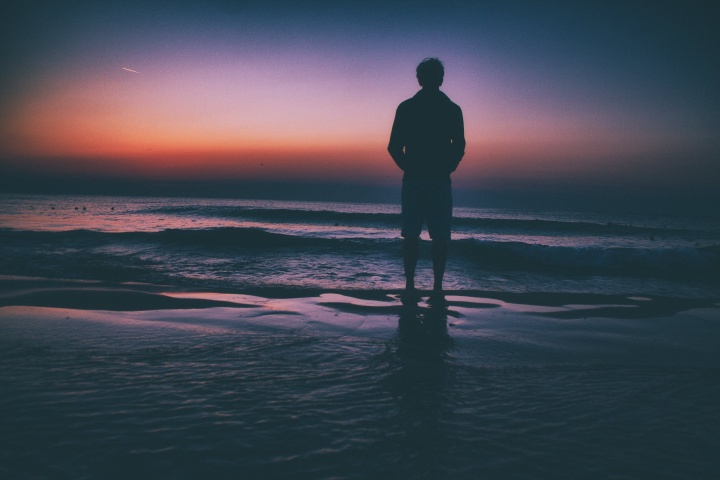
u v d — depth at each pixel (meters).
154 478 1.06
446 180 4.08
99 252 6.56
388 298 3.89
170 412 1.44
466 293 4.23
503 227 16.38
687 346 2.49
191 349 2.21
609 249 6.52
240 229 7.96
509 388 1.76
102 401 1.52
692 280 5.31
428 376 1.88
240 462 1.14
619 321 3.14
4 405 1.46
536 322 3.04
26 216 19.22
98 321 2.79
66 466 1.10
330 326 2.79
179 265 5.73
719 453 1.24
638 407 1.58
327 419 1.42
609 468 1.15
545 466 1.15
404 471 1.12
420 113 4.06
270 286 4.50
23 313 2.98
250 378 1.80
